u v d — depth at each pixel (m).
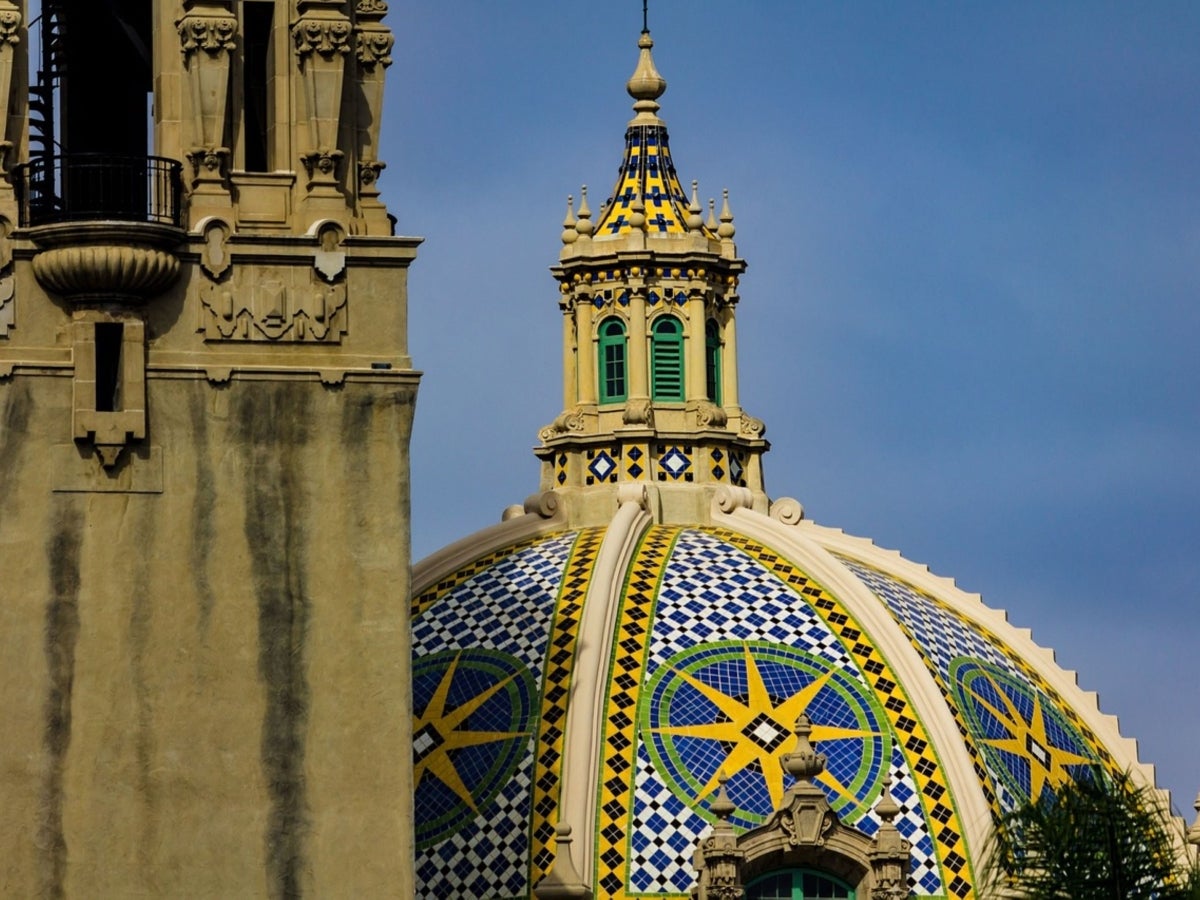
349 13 67.38
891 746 79.69
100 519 65.38
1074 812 63.03
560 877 77.12
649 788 78.62
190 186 66.44
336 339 66.31
